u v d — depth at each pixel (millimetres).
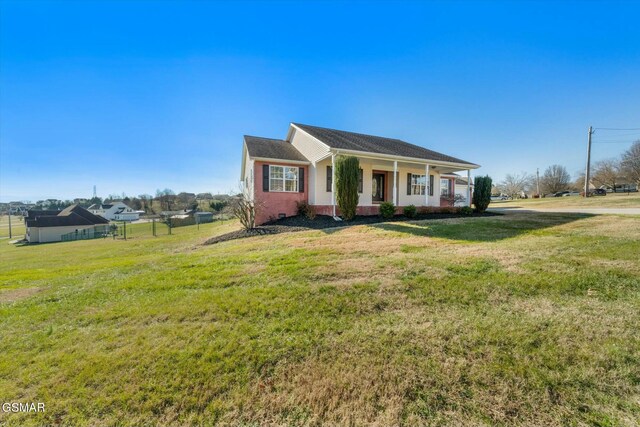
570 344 2600
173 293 4379
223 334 2996
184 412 1984
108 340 2992
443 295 3793
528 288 3920
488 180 14602
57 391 2217
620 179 43625
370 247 6805
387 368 2348
